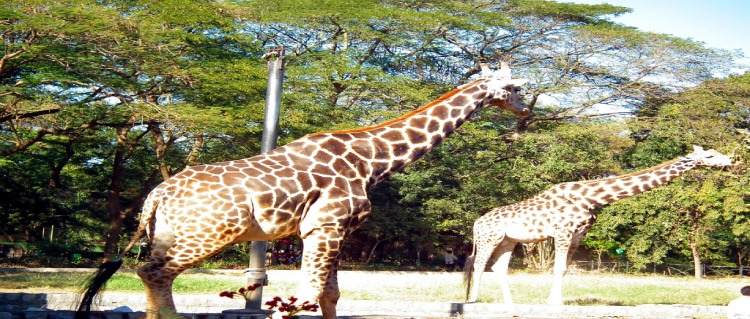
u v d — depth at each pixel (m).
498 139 34.16
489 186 29.92
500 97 9.66
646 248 27.91
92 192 31.17
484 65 9.83
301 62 31.81
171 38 25.09
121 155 26.09
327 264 8.07
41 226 29.89
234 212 7.61
